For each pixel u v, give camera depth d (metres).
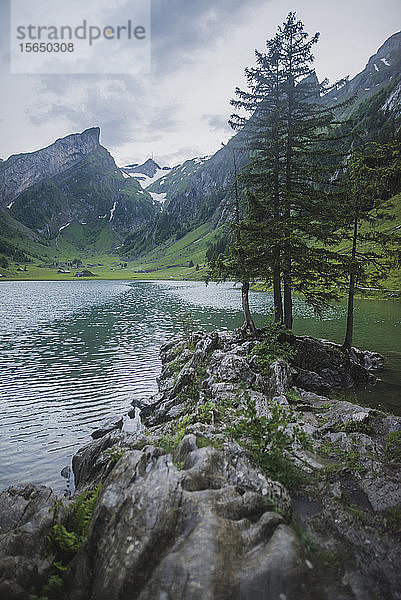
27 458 15.30
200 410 14.31
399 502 8.10
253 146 24.39
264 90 23.55
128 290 118.62
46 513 8.20
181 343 31.77
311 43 22.45
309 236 22.55
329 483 9.04
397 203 90.94
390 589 5.75
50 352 33.94
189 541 5.75
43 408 20.70
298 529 6.93
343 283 23.95
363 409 14.45
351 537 6.95
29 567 6.52
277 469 9.32
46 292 111.25
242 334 26.02
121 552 5.89
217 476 7.66
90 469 12.69
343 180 23.17
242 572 5.36
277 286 24.34
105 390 23.64
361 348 32.16
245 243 22.88
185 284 150.00
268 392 17.58
